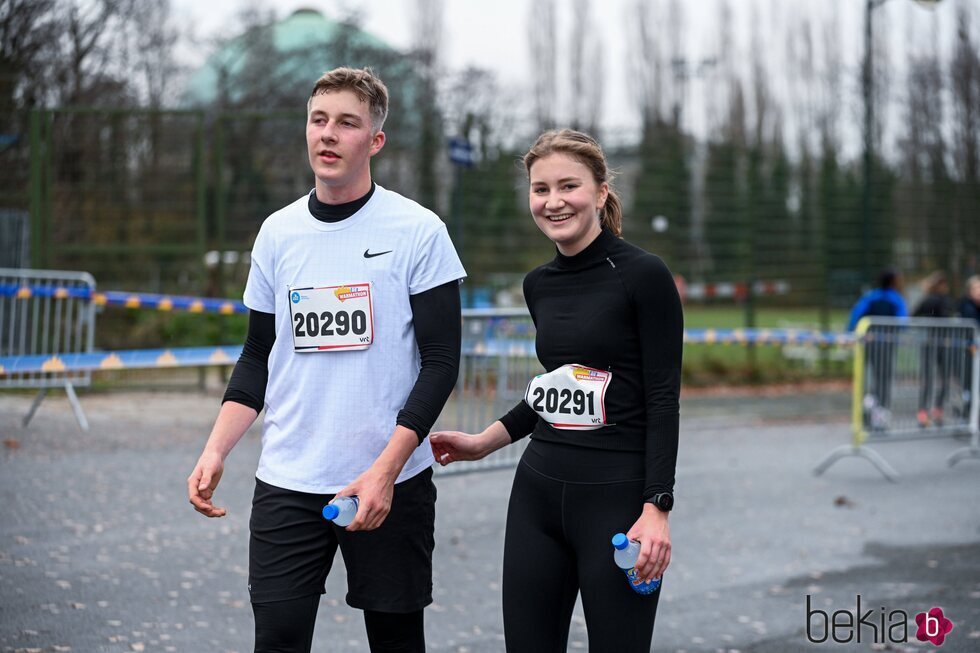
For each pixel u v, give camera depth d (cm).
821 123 6038
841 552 1258
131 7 3422
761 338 2697
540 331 609
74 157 2595
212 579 1052
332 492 600
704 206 3516
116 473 1523
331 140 600
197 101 5538
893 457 2055
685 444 2134
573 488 582
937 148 4884
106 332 2642
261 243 632
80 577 1036
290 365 617
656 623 973
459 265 625
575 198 584
